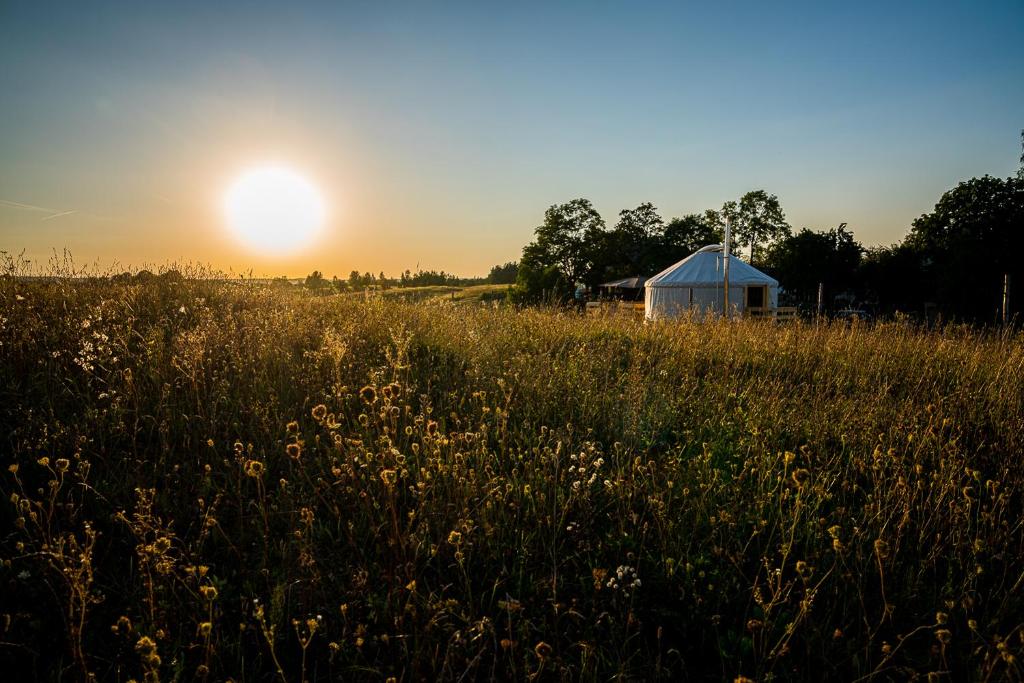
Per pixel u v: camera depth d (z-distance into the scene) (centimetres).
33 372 427
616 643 248
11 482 314
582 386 536
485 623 239
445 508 312
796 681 234
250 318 675
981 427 452
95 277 821
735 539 313
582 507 328
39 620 234
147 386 432
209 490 327
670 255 5741
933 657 236
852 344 806
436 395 500
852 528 320
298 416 426
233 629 246
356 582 260
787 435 466
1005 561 286
